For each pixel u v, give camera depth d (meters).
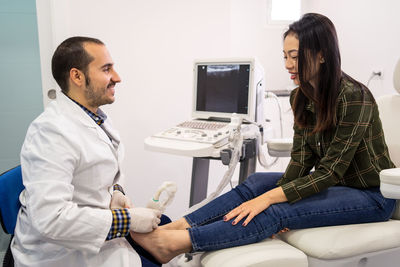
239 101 1.93
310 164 1.49
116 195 1.33
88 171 1.11
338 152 1.27
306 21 1.28
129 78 2.42
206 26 2.53
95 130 1.14
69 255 1.08
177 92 2.55
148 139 1.80
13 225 1.20
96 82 1.15
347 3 2.83
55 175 0.99
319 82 1.29
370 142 1.35
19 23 2.25
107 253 1.12
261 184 1.47
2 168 2.39
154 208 1.27
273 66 3.19
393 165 1.42
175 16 2.45
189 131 1.84
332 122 1.29
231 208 1.38
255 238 1.24
